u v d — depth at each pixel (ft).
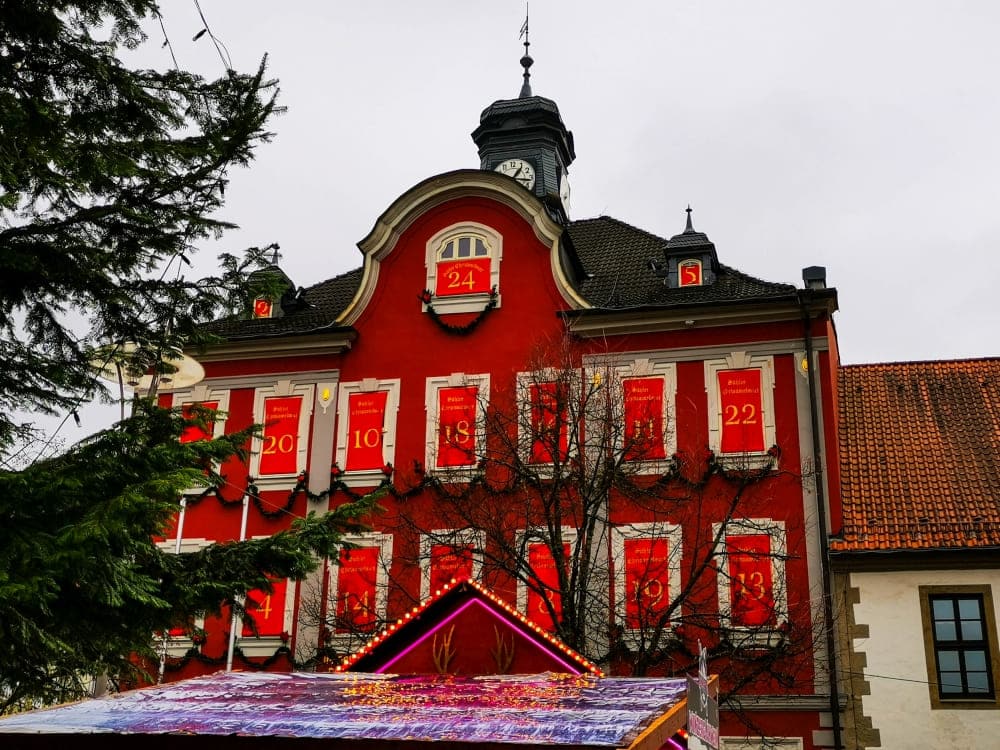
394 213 85.51
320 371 83.82
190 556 35.53
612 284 86.53
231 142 37.01
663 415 76.28
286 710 33.68
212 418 36.17
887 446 77.10
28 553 29.25
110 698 36.29
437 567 74.49
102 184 36.09
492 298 82.17
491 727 30.12
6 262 33.30
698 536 67.05
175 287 37.47
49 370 34.88
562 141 106.83
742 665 68.49
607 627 68.23
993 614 67.56
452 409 80.28
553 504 69.56
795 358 75.97
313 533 37.29
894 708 67.00
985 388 81.61
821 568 70.33
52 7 35.45
